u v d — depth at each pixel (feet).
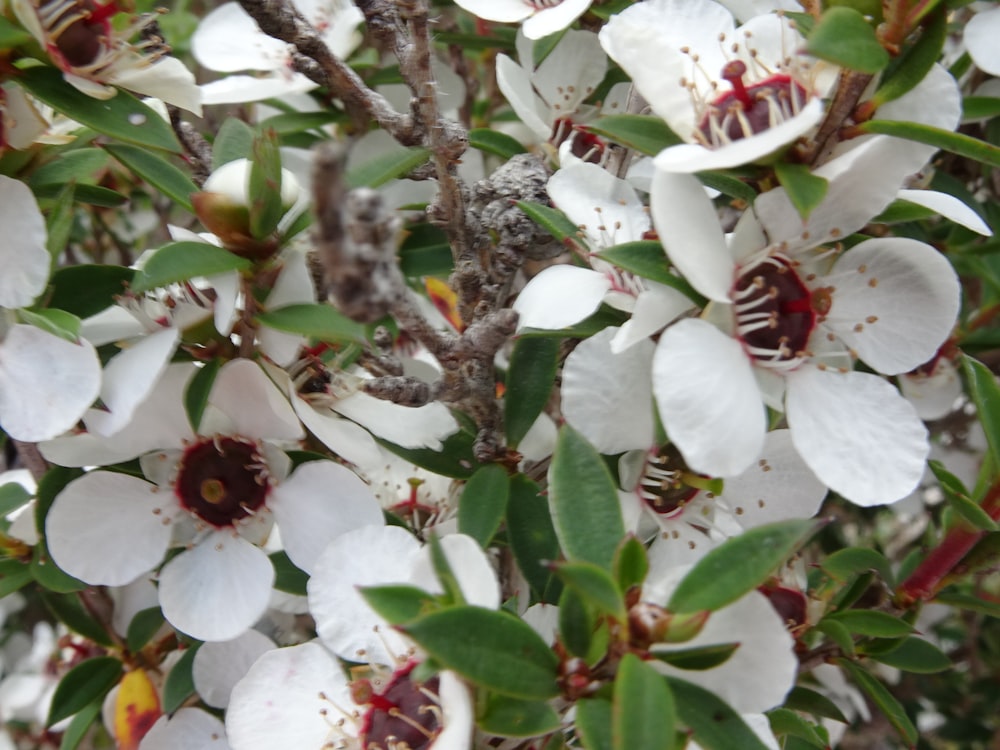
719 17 0.18
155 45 0.21
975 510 0.19
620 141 0.17
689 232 0.16
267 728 0.18
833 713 0.21
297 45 0.19
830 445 0.17
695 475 0.19
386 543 0.18
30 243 0.17
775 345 0.17
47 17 0.17
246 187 0.17
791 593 0.21
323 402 0.20
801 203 0.15
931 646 0.22
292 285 0.18
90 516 0.19
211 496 0.20
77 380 0.17
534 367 0.20
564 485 0.15
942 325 0.17
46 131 0.19
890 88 0.16
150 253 0.20
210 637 0.19
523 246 0.21
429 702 0.16
